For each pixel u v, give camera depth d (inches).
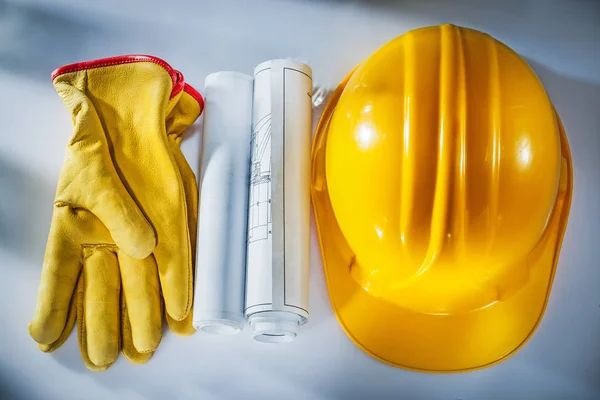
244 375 46.4
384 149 40.4
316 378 46.3
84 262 46.2
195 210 48.9
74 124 46.5
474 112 39.4
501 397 45.7
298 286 44.7
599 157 52.4
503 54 43.1
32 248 49.6
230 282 45.1
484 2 56.8
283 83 48.7
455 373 45.9
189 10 56.0
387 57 43.6
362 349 46.4
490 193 38.7
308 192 47.5
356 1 56.7
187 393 46.0
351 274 47.3
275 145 47.0
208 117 49.3
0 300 48.2
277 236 45.1
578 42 55.9
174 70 49.1
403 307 46.3
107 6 56.0
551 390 45.8
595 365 46.4
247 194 47.9
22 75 54.0
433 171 39.2
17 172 51.4
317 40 55.5
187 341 47.3
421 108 40.0
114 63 47.7
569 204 47.1
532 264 45.8
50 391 46.0
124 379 46.3
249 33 55.6
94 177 44.4
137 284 45.4
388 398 45.7
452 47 41.7
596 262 49.3
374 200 40.8
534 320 45.8
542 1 56.8
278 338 45.1
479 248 39.4
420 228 39.5
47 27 55.4
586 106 53.8
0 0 56.0
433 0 56.7
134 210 44.5
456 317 46.1
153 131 46.7
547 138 41.1
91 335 44.9
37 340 44.6
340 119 44.5
